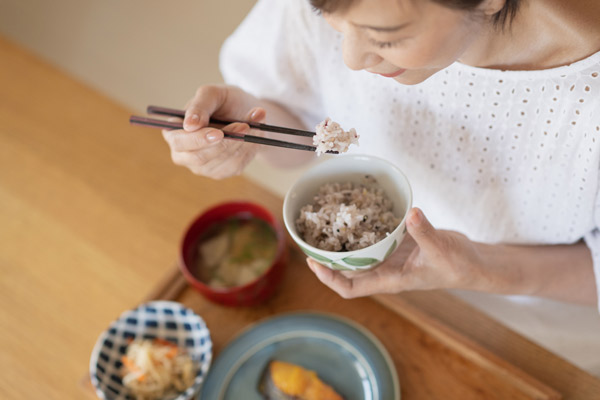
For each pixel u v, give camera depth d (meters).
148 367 0.72
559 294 0.75
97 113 1.04
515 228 0.79
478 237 0.82
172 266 0.83
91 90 1.07
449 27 0.46
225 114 0.74
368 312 0.77
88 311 0.83
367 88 0.78
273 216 0.82
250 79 0.85
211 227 0.84
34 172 0.97
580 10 0.58
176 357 0.74
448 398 0.70
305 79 0.82
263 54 0.82
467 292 0.90
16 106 1.06
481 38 0.60
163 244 0.87
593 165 0.66
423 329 0.75
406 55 0.48
